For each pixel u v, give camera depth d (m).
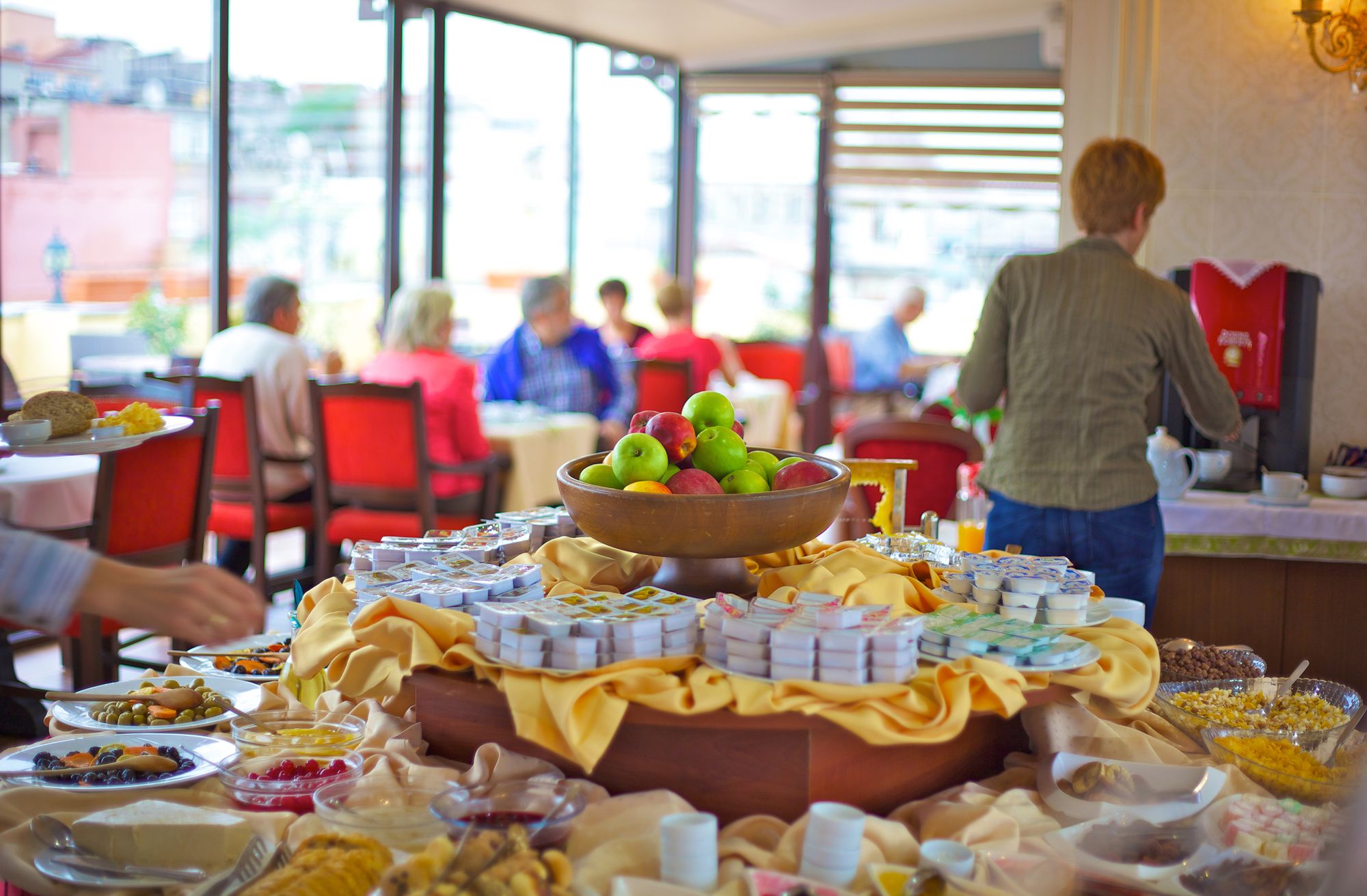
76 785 1.42
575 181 7.35
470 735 1.49
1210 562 2.98
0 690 3.34
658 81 8.05
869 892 1.18
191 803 1.41
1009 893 1.15
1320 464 3.42
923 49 7.71
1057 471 2.36
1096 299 2.35
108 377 4.77
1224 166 3.42
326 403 4.14
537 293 5.33
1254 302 3.01
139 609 1.15
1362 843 0.83
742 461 1.63
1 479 2.94
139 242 4.89
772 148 8.12
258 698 1.74
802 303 8.24
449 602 1.53
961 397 2.56
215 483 4.16
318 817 1.29
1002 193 7.76
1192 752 1.59
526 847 1.15
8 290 4.44
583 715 1.31
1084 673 1.47
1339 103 3.34
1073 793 1.38
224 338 4.41
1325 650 2.94
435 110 6.25
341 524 4.19
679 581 1.64
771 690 1.32
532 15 6.74
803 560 1.86
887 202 7.98
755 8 6.86
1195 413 2.47
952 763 1.51
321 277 5.75
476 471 4.25
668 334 6.32
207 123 5.07
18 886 1.25
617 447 1.57
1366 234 3.35
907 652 1.37
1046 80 7.52
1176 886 1.18
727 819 1.37
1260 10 3.36
